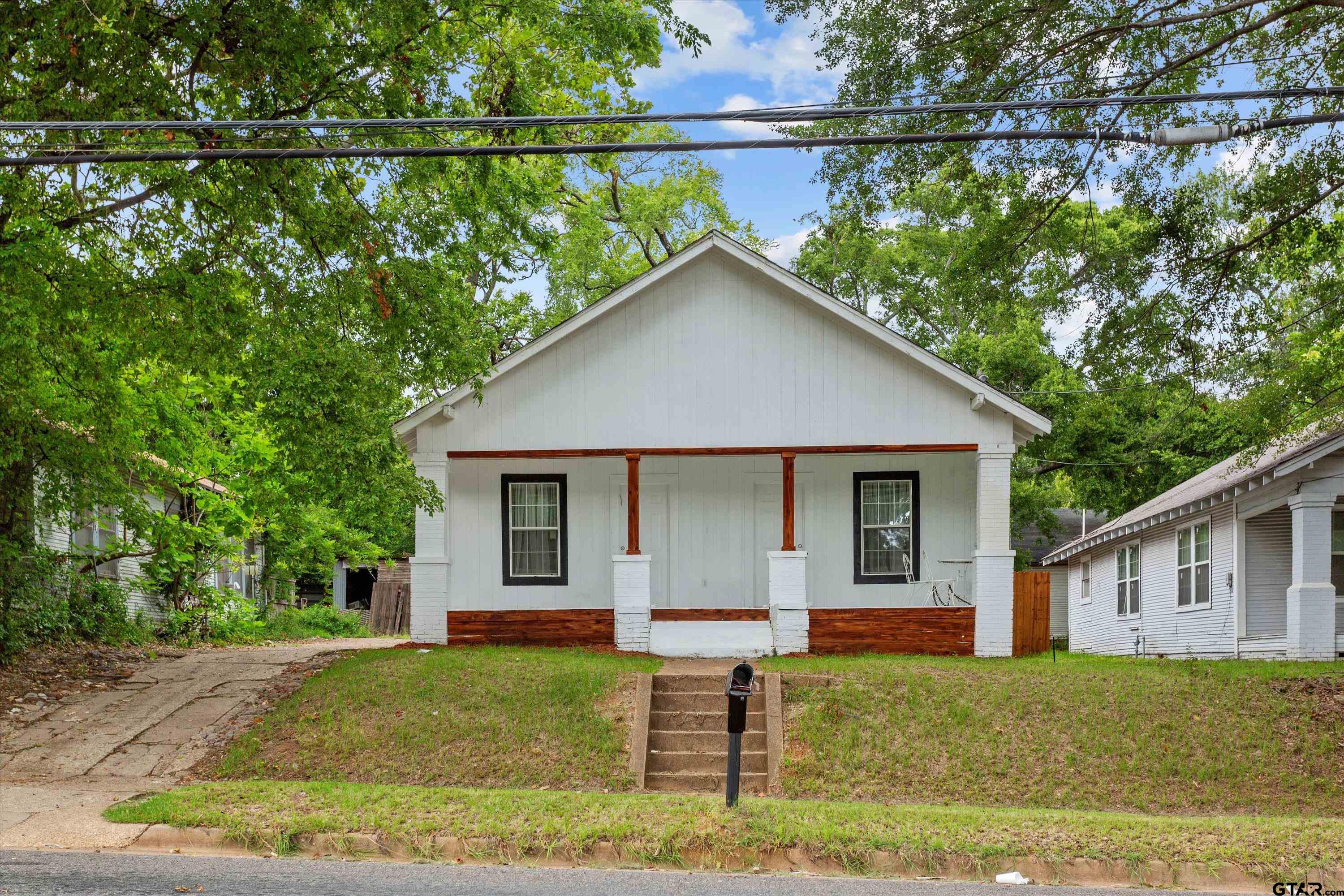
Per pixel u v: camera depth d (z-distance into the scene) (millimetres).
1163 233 19406
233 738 14117
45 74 14375
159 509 27516
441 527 20812
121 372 19609
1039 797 12750
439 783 12891
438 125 9992
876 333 20375
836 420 20594
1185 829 9898
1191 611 24188
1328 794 12797
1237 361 21562
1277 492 20625
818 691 15523
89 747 13750
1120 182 19562
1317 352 21859
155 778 12672
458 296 17859
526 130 17953
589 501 22000
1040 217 20125
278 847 9414
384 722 14438
